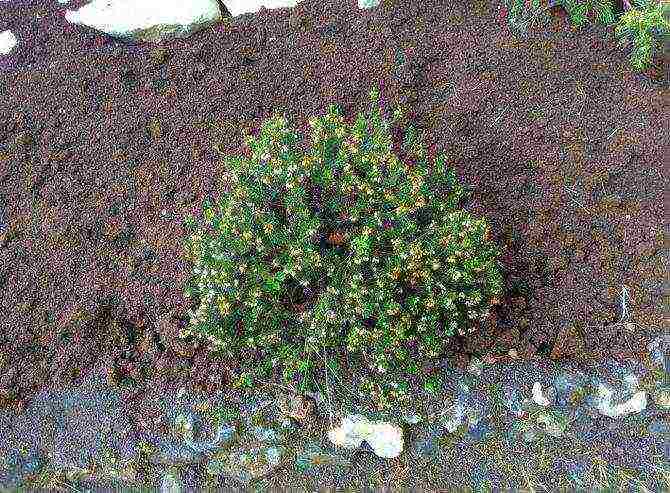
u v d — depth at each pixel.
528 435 0.97
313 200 0.99
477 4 1.30
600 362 1.01
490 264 0.96
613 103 1.19
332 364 0.98
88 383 1.01
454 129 1.17
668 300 1.04
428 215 1.00
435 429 0.97
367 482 0.95
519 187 1.12
